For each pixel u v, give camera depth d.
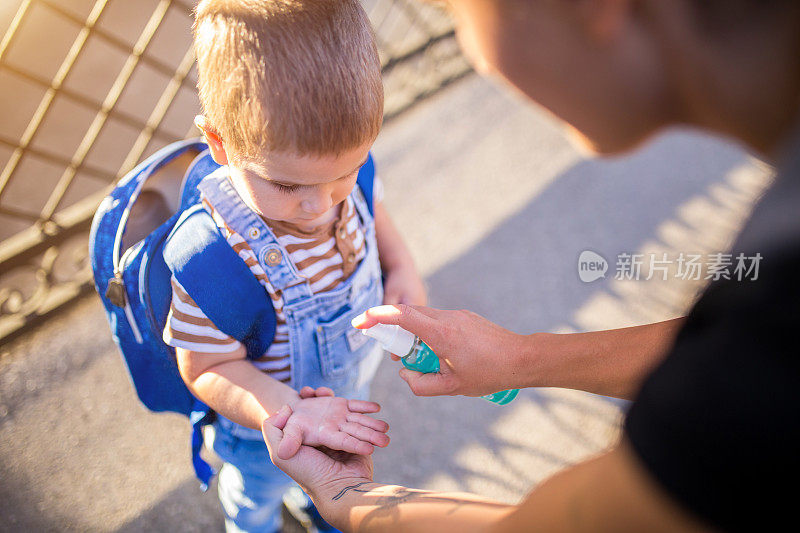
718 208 2.01
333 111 0.67
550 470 1.42
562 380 0.76
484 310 1.73
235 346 0.81
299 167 0.68
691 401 0.38
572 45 0.47
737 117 0.47
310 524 1.21
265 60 0.65
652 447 0.40
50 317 1.62
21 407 1.46
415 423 1.48
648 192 2.07
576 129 0.53
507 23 0.47
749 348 0.36
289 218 0.75
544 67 0.48
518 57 0.49
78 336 1.60
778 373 0.35
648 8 0.44
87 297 1.68
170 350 0.83
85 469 1.37
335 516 0.68
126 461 1.39
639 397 0.42
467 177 2.11
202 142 0.85
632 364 0.74
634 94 0.48
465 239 1.91
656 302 1.74
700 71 0.45
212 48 0.67
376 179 0.92
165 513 1.32
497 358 0.75
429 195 2.04
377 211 0.98
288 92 0.65
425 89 2.41
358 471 0.75
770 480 0.36
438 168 2.14
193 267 0.75
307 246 0.81
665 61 0.46
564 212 2.00
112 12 2.68
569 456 1.45
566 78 0.49
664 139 2.25
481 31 0.49
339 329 0.86
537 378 0.76
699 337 0.40
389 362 1.59
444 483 1.39
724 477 0.37
